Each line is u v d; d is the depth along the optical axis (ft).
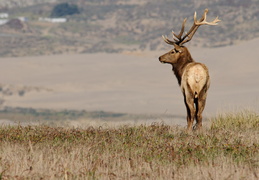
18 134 179.52
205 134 180.45
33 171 126.93
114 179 124.77
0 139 171.73
